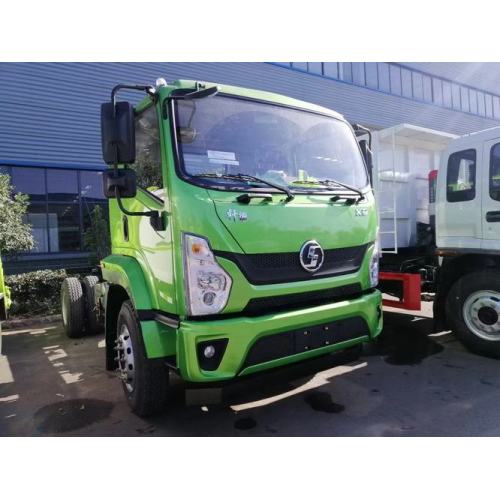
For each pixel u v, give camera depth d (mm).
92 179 12070
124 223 3824
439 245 5129
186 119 3033
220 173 3047
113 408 3756
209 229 2760
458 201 4898
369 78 17047
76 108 11438
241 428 3307
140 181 3441
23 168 11055
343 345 3330
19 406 3885
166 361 3062
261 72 14016
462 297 4848
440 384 4070
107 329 4094
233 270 2807
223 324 2721
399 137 5766
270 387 4055
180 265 2781
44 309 7875
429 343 5355
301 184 3424
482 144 4664
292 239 3086
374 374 4363
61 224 11680
